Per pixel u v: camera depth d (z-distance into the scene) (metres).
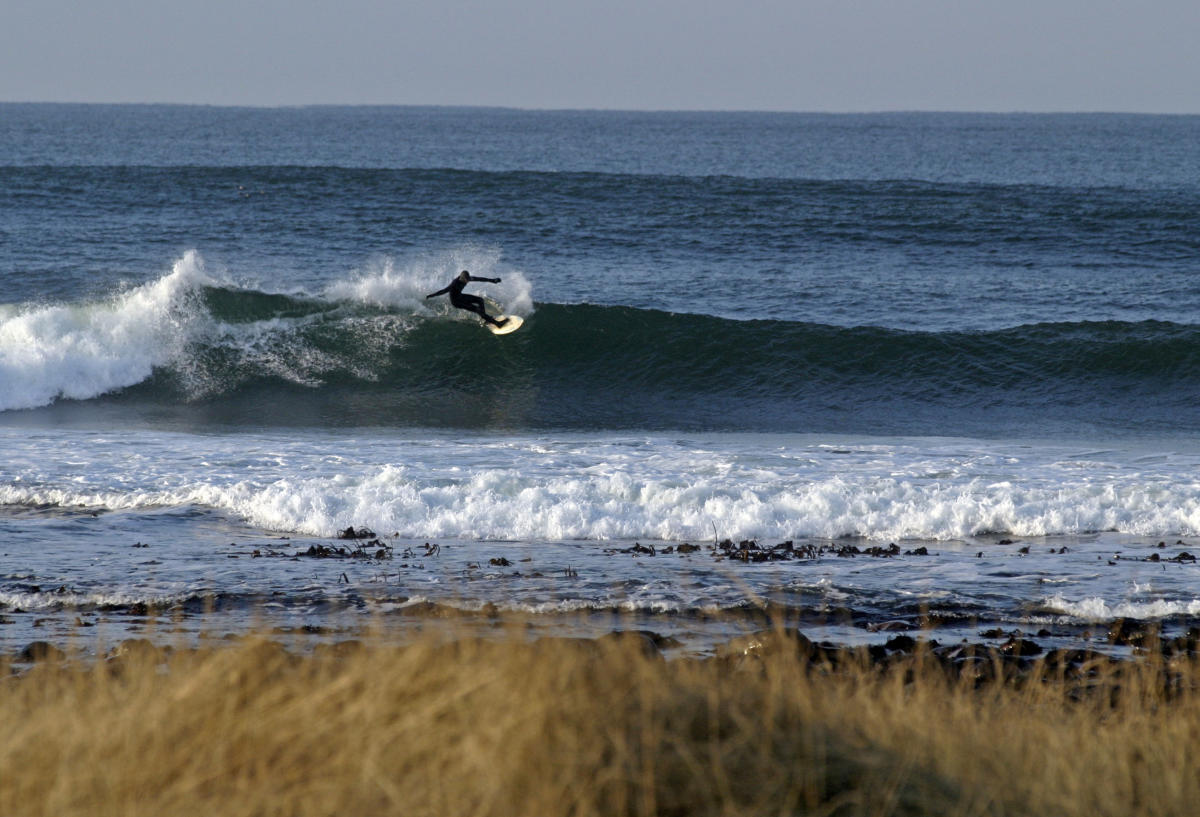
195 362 86.81
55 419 74.56
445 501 48.97
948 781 15.66
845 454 61.31
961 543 45.59
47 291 107.44
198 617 34.47
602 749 14.85
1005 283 130.50
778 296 119.69
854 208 186.25
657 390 88.00
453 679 17.09
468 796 13.91
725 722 16.19
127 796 14.25
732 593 37.94
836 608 36.72
